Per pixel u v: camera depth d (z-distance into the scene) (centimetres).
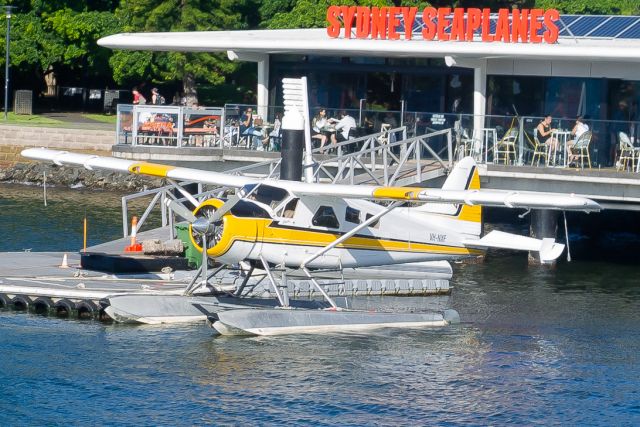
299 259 3919
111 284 4256
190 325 3972
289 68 6519
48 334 3788
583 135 5266
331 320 3981
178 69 9156
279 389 3319
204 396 3244
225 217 3769
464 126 5525
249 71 9919
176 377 3391
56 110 10081
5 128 8288
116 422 3042
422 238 4231
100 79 10688
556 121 5369
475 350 3809
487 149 5459
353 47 5800
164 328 3912
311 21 9306
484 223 6550
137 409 3136
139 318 3947
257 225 3791
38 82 10500
